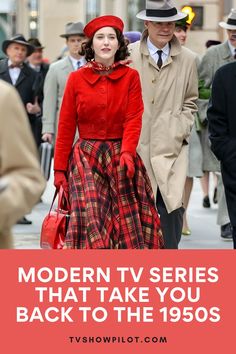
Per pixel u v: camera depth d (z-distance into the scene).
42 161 14.45
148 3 9.29
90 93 8.30
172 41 9.42
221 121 8.70
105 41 8.29
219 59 12.18
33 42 17.75
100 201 8.17
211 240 12.26
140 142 9.31
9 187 4.93
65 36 12.84
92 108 8.29
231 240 12.25
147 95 9.36
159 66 9.38
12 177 4.98
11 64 13.78
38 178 5.04
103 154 8.30
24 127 5.02
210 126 8.73
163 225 9.30
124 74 8.35
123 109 8.32
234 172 8.69
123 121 8.36
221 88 8.65
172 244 9.38
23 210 4.98
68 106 8.38
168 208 9.18
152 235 8.34
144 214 8.34
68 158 8.44
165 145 9.30
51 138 12.95
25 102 13.83
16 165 5.00
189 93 9.52
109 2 43.78
